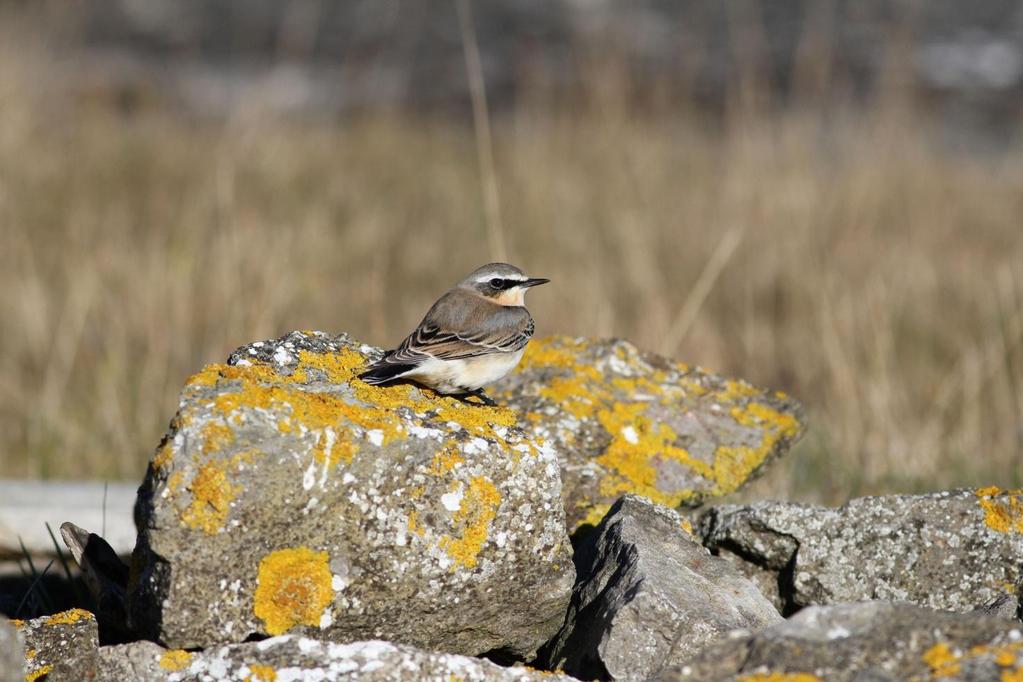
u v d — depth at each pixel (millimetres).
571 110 29453
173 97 35500
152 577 6270
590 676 6641
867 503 7547
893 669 5520
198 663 6102
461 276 19766
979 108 34500
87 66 34750
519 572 6762
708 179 24297
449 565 6613
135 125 28609
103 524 9211
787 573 7621
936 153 27047
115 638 7148
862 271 18469
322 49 43219
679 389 9734
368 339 15828
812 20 36375
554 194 23375
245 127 26609
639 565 6820
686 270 18922
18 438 13250
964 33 42844
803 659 5582
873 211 21156
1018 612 7086
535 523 6773
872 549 7426
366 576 6504
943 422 13461
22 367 14914
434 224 22344
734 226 20016
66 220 19953
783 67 33562
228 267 16453
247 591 6305
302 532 6406
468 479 6668
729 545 7805
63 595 8484
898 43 25406
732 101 26984
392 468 6562
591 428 9297
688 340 15984
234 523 6242
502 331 8531
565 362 9867
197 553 6191
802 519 7562
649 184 23797
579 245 20188
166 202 21703
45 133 25078
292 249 18672
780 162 22453
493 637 6930
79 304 15492
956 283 18625
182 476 6207
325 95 38000
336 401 6707
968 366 14055
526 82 35000
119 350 14695
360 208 23000
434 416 6906
